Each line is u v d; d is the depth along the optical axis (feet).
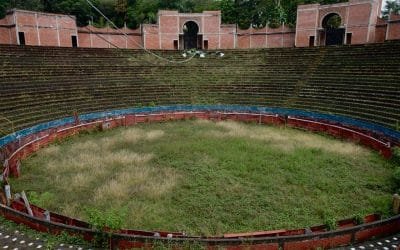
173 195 46.47
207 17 158.61
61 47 117.91
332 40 157.69
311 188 49.26
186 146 70.28
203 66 134.41
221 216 40.86
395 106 80.69
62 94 97.30
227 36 161.17
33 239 29.66
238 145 71.31
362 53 111.75
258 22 197.77
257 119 101.76
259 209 42.80
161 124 97.04
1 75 91.25
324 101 98.73
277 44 159.74
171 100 112.47
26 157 64.13
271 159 62.39
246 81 122.42
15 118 77.05
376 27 135.03
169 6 214.90
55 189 48.60
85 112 93.15
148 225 38.27
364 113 84.64
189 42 178.40
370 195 46.93
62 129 78.43
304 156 64.28
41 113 84.48
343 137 80.59
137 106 104.47
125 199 45.14
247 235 32.86
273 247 29.40
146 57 136.46
